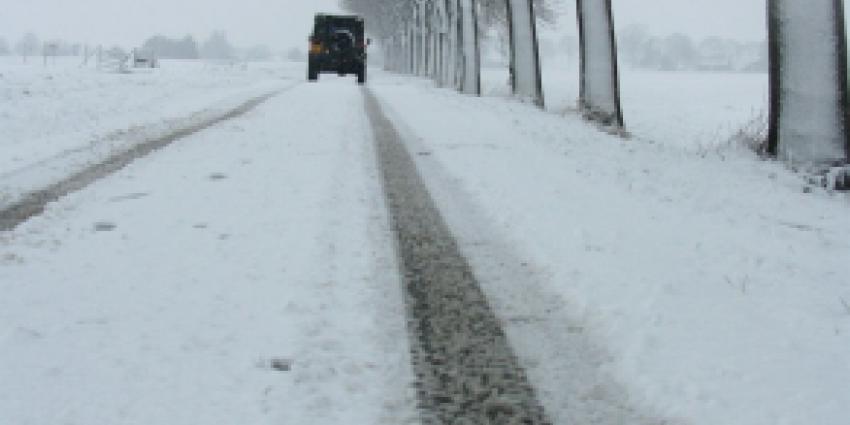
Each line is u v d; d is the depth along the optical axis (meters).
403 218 6.00
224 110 14.92
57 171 7.89
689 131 20.44
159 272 4.37
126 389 2.90
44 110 14.46
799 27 9.59
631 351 3.45
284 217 5.77
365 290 4.17
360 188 7.07
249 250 4.85
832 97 9.31
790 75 9.77
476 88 23.77
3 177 7.59
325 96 19.81
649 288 4.29
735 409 2.90
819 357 3.40
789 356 3.40
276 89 22.84
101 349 3.27
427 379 3.13
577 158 9.70
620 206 6.59
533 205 6.49
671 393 3.04
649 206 6.71
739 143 11.19
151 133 11.05
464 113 15.62
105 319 3.62
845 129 9.28
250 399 2.84
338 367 3.17
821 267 5.06
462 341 3.56
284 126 12.02
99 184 7.11
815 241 5.96
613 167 9.12
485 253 5.10
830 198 8.30
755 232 6.04
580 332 3.73
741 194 7.98
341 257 4.78
